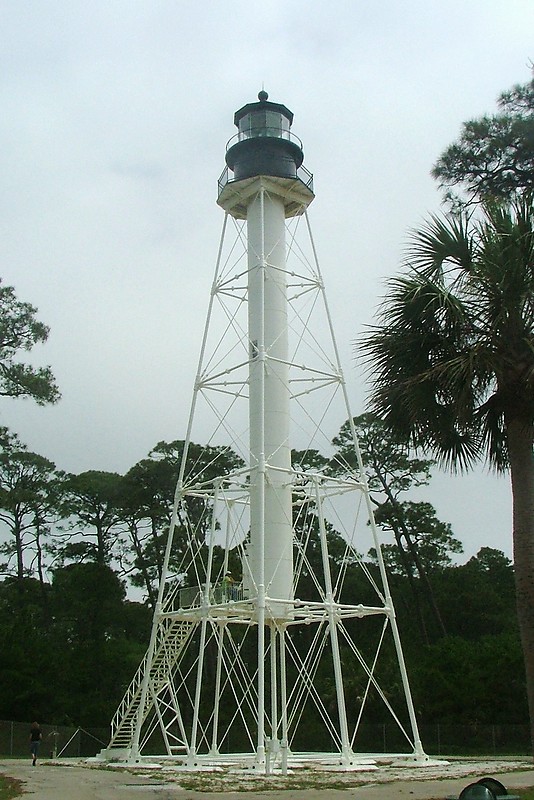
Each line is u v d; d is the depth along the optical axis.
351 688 47.41
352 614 27.53
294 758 28.50
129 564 61.31
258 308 28.17
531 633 13.34
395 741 45.19
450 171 22.38
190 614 28.02
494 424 15.24
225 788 18.70
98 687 51.09
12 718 43.81
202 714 52.09
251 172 29.31
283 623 26.98
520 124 21.33
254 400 27.48
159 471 59.03
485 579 62.47
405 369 15.58
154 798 16.58
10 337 43.69
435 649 48.50
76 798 16.72
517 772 23.14
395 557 60.22
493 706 44.59
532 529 13.84
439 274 15.52
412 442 15.83
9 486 61.31
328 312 29.72
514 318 14.56
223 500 30.16
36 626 54.78
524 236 14.30
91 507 61.50
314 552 57.25
